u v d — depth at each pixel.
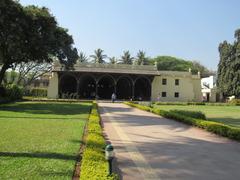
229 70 54.94
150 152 9.60
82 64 51.81
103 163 6.66
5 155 7.95
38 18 26.92
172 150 10.01
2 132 11.75
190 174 7.26
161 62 90.00
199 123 15.62
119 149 9.97
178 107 38.44
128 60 84.50
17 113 20.08
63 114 20.45
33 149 8.83
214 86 65.94
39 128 13.16
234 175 7.25
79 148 9.20
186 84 57.34
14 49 25.12
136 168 7.66
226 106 44.84
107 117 20.70
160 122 18.17
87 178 5.57
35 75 59.91
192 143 11.43
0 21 24.17
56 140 10.37
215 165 8.16
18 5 25.70
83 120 16.94
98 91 58.06
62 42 30.11
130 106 34.31
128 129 14.86
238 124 18.78
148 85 56.66
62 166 7.09
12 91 37.38
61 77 51.47
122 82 58.47
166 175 7.13
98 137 9.73
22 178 6.08
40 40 27.14
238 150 10.27
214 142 11.76
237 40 55.09
